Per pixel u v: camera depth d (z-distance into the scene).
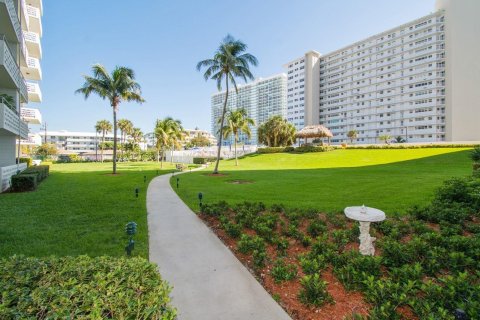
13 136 18.53
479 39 61.50
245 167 34.38
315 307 3.52
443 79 74.00
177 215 8.88
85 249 5.58
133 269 2.85
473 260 4.20
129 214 8.76
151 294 2.39
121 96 25.39
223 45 22.81
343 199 10.77
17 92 17.98
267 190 13.85
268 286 4.18
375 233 6.25
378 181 16.38
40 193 13.12
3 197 11.91
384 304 3.11
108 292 2.34
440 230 6.05
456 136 64.12
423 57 77.88
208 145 115.06
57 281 2.62
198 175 23.44
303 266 4.30
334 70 102.69
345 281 3.94
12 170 15.93
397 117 83.38
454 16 65.50
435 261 4.15
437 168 24.56
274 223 6.88
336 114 101.75
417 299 3.18
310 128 49.31
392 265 4.36
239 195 12.42
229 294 3.95
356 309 3.45
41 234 6.55
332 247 5.11
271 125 62.34
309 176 20.80
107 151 90.88
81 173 26.52
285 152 52.44
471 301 2.98
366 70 91.81
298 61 113.19
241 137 105.06
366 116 92.06
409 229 6.16
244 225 7.10
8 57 13.89
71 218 8.19
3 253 5.29
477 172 9.91
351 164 33.78
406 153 38.81
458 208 7.07
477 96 61.47
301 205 9.65
